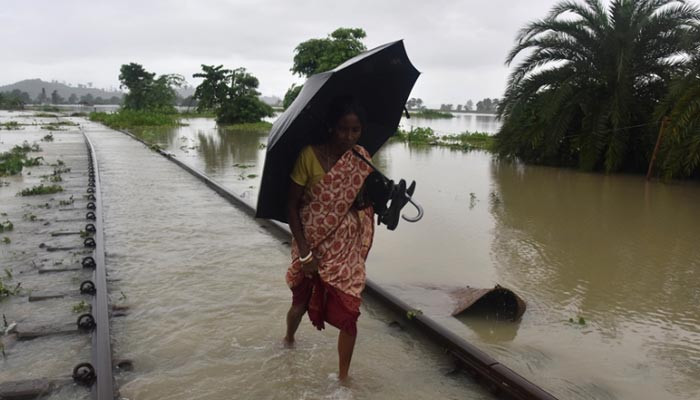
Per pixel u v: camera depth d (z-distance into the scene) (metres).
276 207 3.22
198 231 6.62
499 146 15.25
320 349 3.63
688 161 10.70
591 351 3.70
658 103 12.62
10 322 3.98
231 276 4.99
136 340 3.73
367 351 3.62
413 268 5.36
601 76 13.34
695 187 10.88
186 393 3.10
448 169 13.32
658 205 8.84
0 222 7.01
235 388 3.16
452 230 6.91
